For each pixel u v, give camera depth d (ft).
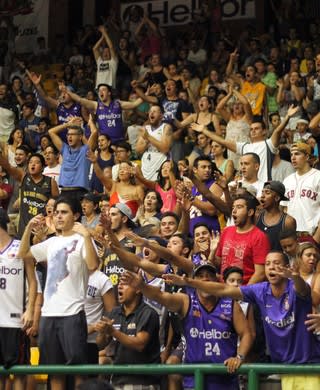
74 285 57.16
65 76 138.51
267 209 67.00
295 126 107.55
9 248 58.80
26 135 113.50
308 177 75.05
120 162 94.53
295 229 66.69
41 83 128.98
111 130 108.27
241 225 65.21
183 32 142.41
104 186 90.58
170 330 60.80
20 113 124.47
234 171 92.99
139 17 147.95
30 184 87.30
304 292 51.80
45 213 81.30
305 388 49.88
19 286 58.44
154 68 123.95
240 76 115.75
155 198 80.64
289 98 113.70
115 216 69.82
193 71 124.47
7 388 57.26
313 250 58.08
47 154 97.50
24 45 153.79
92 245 57.67
